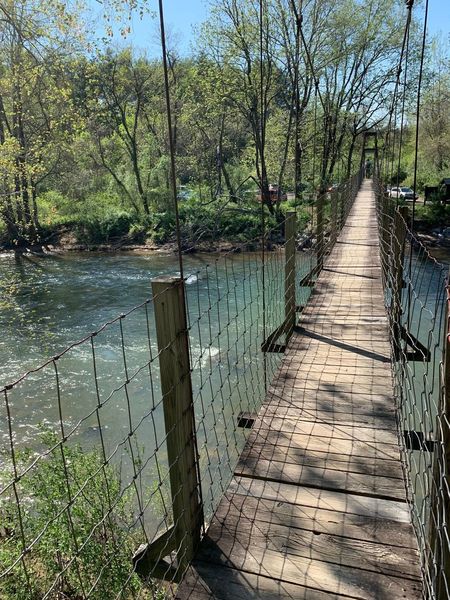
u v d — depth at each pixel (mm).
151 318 10852
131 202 22672
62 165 19125
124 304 12172
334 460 2158
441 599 1222
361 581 1541
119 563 3055
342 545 1688
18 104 11047
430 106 24359
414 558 1618
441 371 1178
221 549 1697
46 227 20312
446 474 1158
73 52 10555
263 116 5074
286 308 3760
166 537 1739
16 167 10359
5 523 3424
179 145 24469
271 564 1625
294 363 3248
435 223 19797
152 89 23594
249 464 2154
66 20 9555
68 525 3008
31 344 9438
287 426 2451
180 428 1600
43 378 7895
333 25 19828
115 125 23422
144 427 6270
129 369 8117
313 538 1725
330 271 6004
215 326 9281
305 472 2084
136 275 15492
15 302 11867
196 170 24406
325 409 2607
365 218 11250
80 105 13766
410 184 27578
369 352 3396
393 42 21984
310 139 21656
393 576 1553
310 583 1546
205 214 20516
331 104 22250
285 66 19438
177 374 1564
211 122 23250
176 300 1522
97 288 13836
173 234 20203
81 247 19938
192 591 1543
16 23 9609
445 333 1157
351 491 1954
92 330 10172
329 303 4648
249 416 2557
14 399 7184
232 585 1555
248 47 18656
